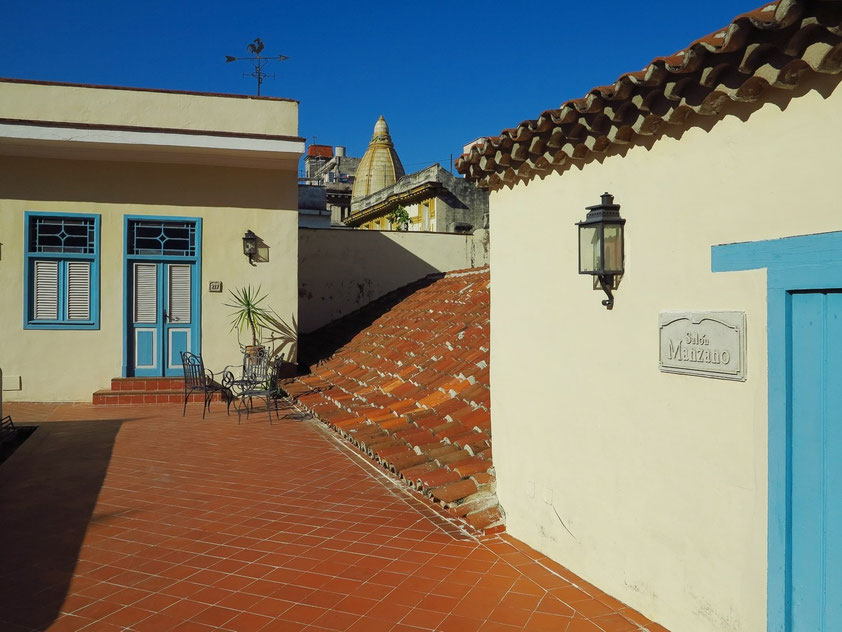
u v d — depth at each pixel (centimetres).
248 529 541
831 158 266
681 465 346
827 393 276
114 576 453
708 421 329
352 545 504
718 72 295
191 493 642
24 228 1128
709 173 327
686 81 312
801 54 259
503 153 489
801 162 279
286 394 1153
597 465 414
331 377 1163
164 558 483
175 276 1202
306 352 1410
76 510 592
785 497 289
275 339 1238
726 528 319
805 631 284
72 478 695
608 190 400
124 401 1141
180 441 865
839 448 272
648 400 369
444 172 2389
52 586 438
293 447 833
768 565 296
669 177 352
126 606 409
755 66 278
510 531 525
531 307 492
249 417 1027
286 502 613
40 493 642
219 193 1213
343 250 1634
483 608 397
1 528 547
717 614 324
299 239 1606
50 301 1145
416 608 400
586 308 423
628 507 386
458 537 518
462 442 630
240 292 1224
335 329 1530
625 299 386
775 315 293
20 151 1116
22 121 1051
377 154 4372
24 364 1134
